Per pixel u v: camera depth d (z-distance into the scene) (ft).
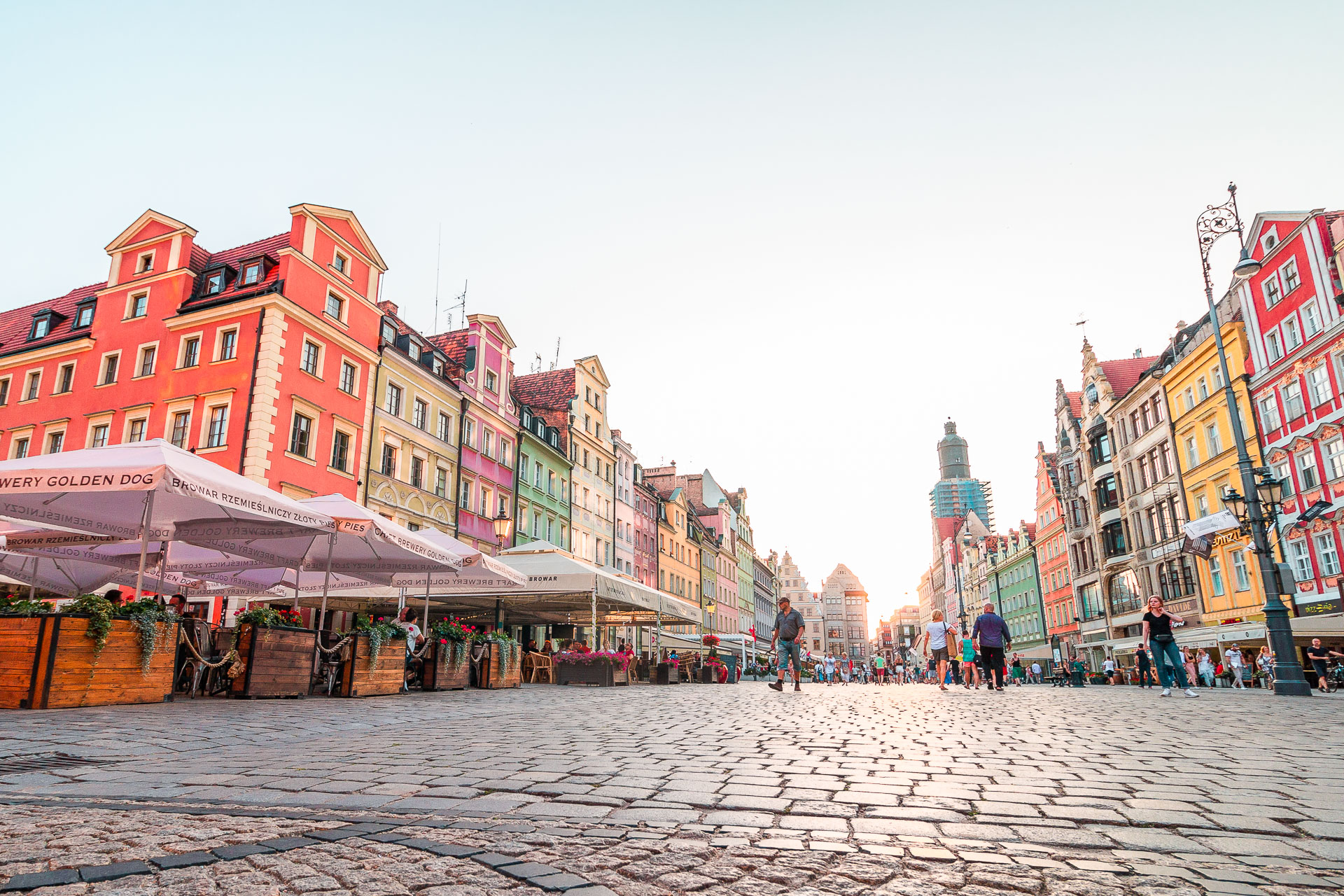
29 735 21.09
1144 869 9.64
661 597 78.48
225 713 29.19
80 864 9.13
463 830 11.29
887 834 11.28
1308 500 96.84
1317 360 94.32
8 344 107.96
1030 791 14.55
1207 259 63.16
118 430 88.33
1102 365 174.60
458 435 111.34
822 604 572.92
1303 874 9.45
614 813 12.53
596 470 163.63
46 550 47.88
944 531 449.48
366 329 95.09
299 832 10.91
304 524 39.04
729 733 24.57
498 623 82.89
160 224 95.14
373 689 42.96
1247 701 45.68
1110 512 163.84
